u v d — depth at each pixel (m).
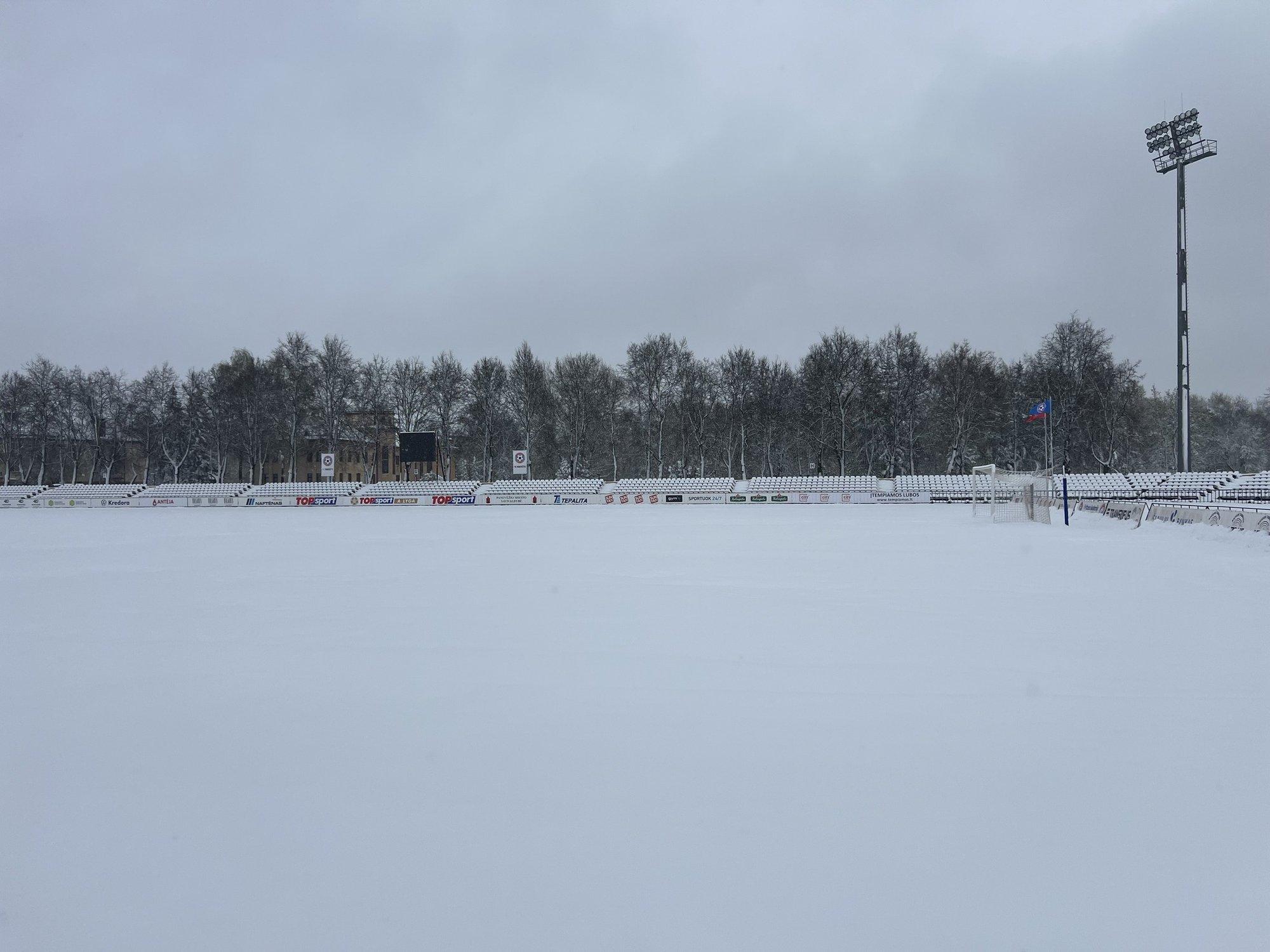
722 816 3.67
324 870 3.23
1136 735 4.76
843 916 2.81
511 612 9.66
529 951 2.63
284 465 90.19
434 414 76.75
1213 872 3.12
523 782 4.14
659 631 8.25
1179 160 43.12
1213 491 43.41
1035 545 19.98
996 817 3.63
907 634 8.00
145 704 5.75
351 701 5.77
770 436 70.50
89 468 80.81
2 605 10.66
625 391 73.88
